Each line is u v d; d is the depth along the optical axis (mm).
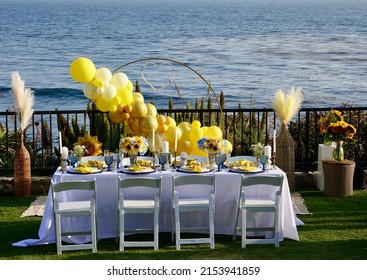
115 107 8891
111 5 183875
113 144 10789
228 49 49625
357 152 10742
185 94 31047
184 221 7703
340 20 88500
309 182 10062
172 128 8945
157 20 89812
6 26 73500
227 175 7484
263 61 43250
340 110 10336
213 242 7176
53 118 24500
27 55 44906
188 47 50531
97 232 7367
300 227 8000
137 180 7016
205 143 7758
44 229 7352
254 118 11539
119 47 50219
